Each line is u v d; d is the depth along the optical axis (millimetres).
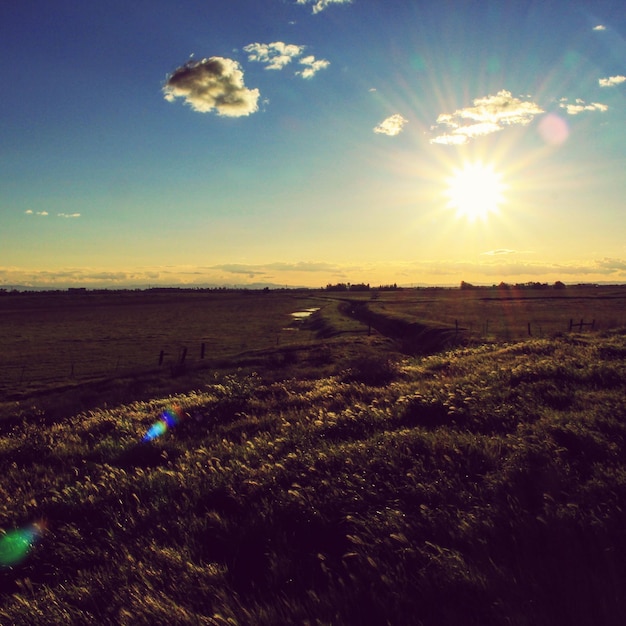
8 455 10914
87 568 5172
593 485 5137
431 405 9281
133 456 9391
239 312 130125
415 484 5691
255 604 3908
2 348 64125
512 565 4023
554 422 7359
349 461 6586
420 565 4223
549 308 87250
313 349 39312
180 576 4547
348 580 4141
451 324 55281
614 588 3494
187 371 34969
